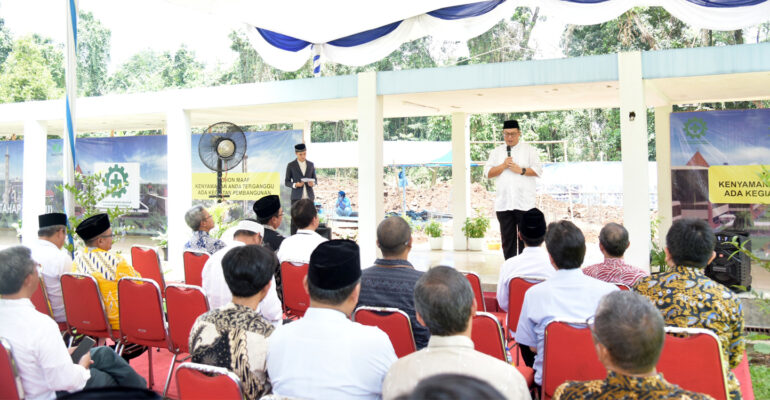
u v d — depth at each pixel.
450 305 2.00
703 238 2.70
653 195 17.77
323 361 2.18
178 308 3.87
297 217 5.02
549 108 10.11
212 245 5.95
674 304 2.69
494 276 8.03
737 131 8.36
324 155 16.28
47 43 33.56
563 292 2.94
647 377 1.63
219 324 2.56
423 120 28.72
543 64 7.22
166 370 4.82
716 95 8.73
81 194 6.73
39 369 2.68
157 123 12.44
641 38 22.34
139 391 0.98
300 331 2.24
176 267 9.35
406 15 7.59
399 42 7.99
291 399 1.87
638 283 2.87
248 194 10.84
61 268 4.51
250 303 2.66
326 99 8.45
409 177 28.36
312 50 8.78
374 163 8.03
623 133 6.87
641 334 1.59
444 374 0.84
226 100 9.11
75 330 4.41
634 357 1.61
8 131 14.85
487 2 7.30
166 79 33.53
